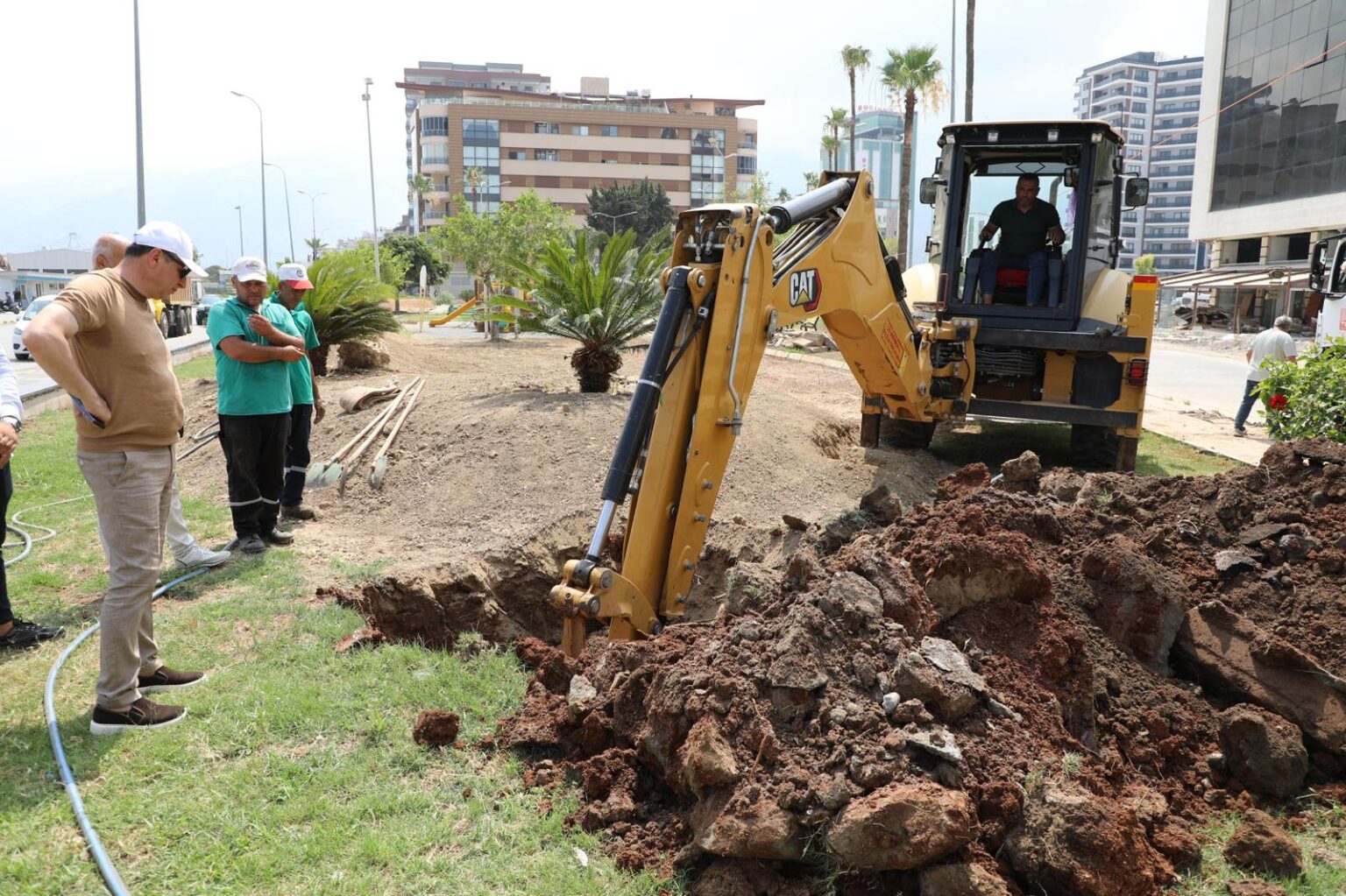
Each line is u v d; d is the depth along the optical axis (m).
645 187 81.44
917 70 35.00
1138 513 5.43
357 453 8.48
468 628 6.06
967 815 3.02
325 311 13.39
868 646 3.66
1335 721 4.09
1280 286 40.53
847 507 7.89
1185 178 189.38
